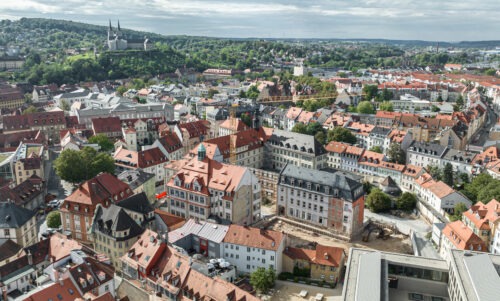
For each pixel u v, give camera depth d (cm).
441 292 10412
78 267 10831
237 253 14250
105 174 16675
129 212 15112
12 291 11288
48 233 15325
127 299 11269
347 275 9994
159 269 12250
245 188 16962
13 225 14075
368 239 17088
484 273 9075
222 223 16438
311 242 16275
